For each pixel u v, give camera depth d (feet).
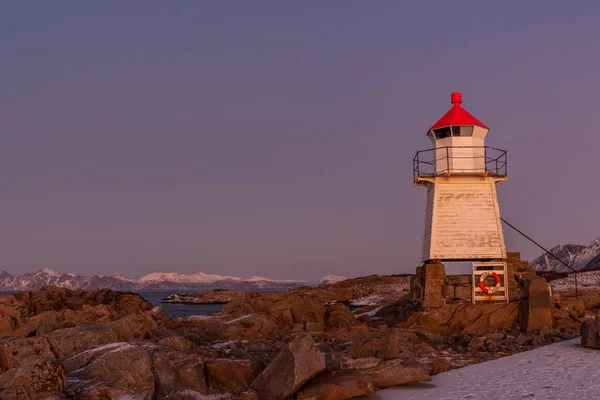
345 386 56.65
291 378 55.36
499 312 98.48
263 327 92.48
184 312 260.83
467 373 66.13
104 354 57.62
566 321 98.32
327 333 91.35
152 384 54.49
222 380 58.85
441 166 108.06
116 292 196.85
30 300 156.46
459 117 107.76
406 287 260.01
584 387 57.16
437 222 105.19
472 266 103.71
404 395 57.21
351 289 267.59
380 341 67.67
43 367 50.93
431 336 90.53
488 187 106.01
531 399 53.88
